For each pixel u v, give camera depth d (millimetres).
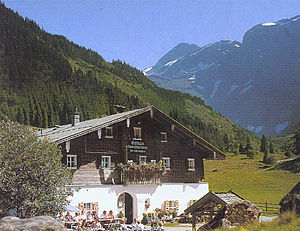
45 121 145500
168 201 33562
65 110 164250
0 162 20500
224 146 121938
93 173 30266
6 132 21953
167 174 34312
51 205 20875
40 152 21500
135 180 31672
